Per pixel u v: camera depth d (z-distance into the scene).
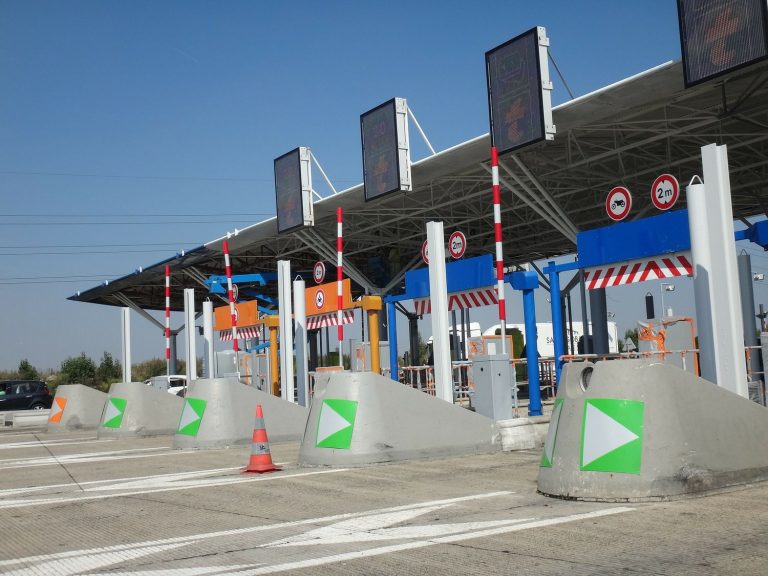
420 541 5.77
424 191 30.86
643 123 23.72
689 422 7.05
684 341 13.93
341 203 30.58
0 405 36.19
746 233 12.34
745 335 13.64
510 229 37.66
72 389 21.55
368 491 8.30
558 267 14.34
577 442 7.19
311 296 21.41
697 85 17.12
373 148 26.22
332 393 10.68
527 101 20.73
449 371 13.37
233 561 5.43
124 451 14.15
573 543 5.44
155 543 6.17
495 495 7.65
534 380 14.23
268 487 8.90
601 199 33.41
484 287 15.81
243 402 14.12
